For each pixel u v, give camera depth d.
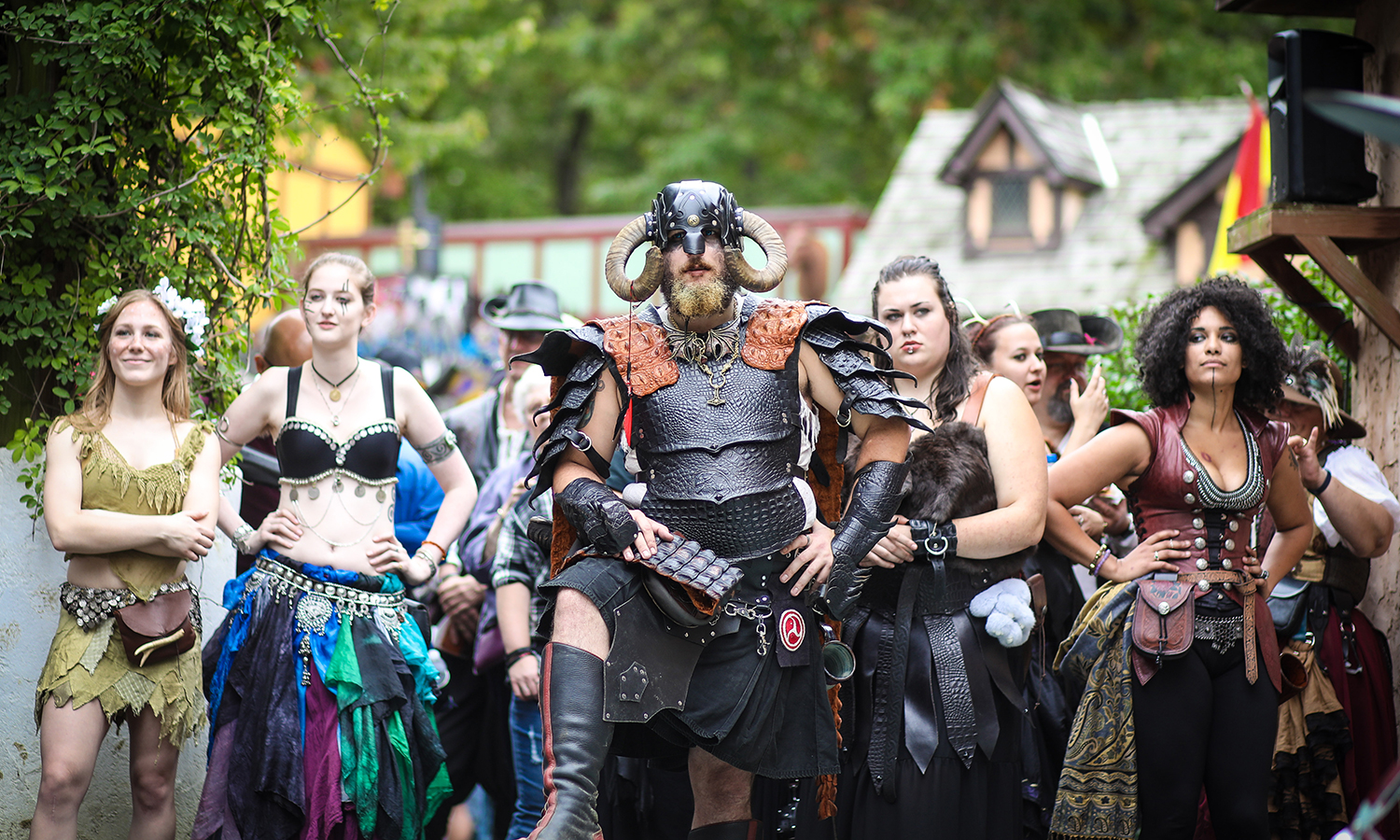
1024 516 4.70
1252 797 4.56
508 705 6.56
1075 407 5.75
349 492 5.14
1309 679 5.25
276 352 6.50
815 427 4.20
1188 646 4.59
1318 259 5.74
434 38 16.84
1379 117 2.16
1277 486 4.96
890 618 4.64
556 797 3.74
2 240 5.37
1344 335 6.26
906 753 4.51
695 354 4.06
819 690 4.09
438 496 6.40
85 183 5.42
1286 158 5.80
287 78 5.97
